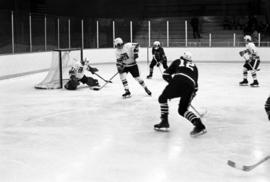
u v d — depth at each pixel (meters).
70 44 15.70
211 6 21.47
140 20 19.48
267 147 4.07
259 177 3.15
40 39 13.77
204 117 5.66
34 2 18.64
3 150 3.97
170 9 21.73
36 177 3.17
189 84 4.47
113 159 3.66
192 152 3.89
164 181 3.07
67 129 4.93
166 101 4.69
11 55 11.37
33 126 5.12
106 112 6.06
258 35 16.81
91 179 3.12
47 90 8.73
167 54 17.53
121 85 9.54
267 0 20.08
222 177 3.15
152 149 4.00
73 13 20.31
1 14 11.77
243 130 4.85
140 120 5.46
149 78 11.10
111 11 20.98
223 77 11.23
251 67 9.12
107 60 16.81
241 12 21.05
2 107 6.57
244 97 7.54
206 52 17.27
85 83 8.90
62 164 3.51
